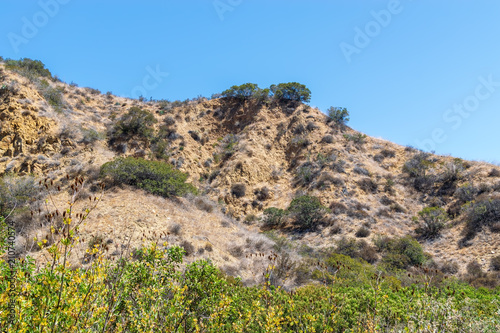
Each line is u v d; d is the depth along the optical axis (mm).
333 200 29062
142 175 22703
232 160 35062
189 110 40969
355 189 30375
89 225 15906
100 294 4141
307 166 34188
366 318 6656
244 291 8844
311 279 14633
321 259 18625
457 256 20891
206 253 16516
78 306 3697
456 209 25922
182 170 31656
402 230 25453
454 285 12422
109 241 14688
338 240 23578
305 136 38094
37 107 27484
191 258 15500
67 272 3740
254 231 26469
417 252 20531
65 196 19406
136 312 5246
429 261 20391
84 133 28109
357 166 33094
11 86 27531
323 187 30500
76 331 3674
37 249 11836
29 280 4121
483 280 16859
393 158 35062
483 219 22984
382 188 30703
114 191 20625
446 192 28781
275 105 42938
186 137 36156
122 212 17859
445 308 6164
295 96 44312
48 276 3688
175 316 5082
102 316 4207
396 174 32656
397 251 20859
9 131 24891
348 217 26547
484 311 8234
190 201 23953
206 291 6273
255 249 19234
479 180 28047
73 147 26406
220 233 20359
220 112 42062
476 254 20312
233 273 15211
